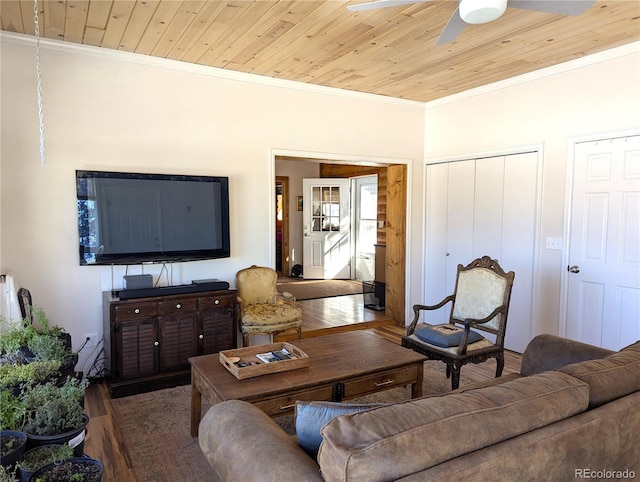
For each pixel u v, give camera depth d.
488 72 4.12
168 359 3.51
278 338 4.61
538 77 4.09
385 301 5.70
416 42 3.33
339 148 4.75
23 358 2.35
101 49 3.48
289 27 3.06
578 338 3.88
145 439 2.71
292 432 2.80
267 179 4.34
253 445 1.40
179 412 3.08
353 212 8.48
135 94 3.67
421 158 5.34
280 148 4.39
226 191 3.99
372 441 1.15
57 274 3.45
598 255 3.73
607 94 3.62
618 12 2.82
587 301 3.82
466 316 3.46
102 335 3.64
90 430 2.82
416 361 2.77
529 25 3.02
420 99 5.14
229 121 4.11
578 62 3.77
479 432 1.24
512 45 3.41
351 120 4.80
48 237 3.40
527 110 4.21
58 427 1.61
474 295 3.43
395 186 5.37
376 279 6.07
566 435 1.36
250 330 3.84
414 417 1.24
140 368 3.40
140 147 3.71
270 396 2.26
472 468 1.17
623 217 3.57
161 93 3.78
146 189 3.62
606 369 1.67
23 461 1.47
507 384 1.50
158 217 3.68
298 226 8.99
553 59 3.77
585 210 3.81
